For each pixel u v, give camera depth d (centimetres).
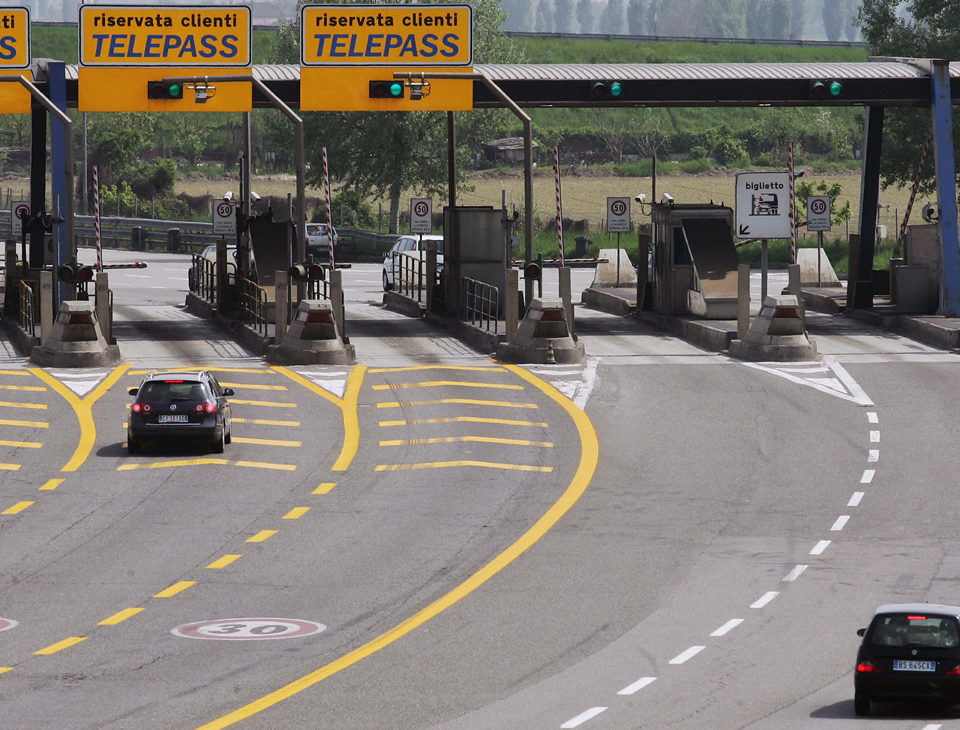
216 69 13500
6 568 7331
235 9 13450
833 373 12294
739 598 6825
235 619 6519
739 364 12756
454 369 12594
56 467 9375
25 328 13875
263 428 10488
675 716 5078
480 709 5203
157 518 8275
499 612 6625
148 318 16150
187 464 9494
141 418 9581
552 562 7450
